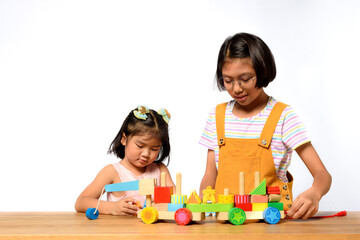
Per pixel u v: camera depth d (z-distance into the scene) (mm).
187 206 965
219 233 825
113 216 1157
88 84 2646
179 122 2627
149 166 1560
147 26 2674
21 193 2600
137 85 2652
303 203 1019
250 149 1293
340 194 2557
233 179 1293
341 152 2568
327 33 2602
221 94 2645
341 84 2582
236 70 1170
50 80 2643
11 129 2619
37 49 2645
